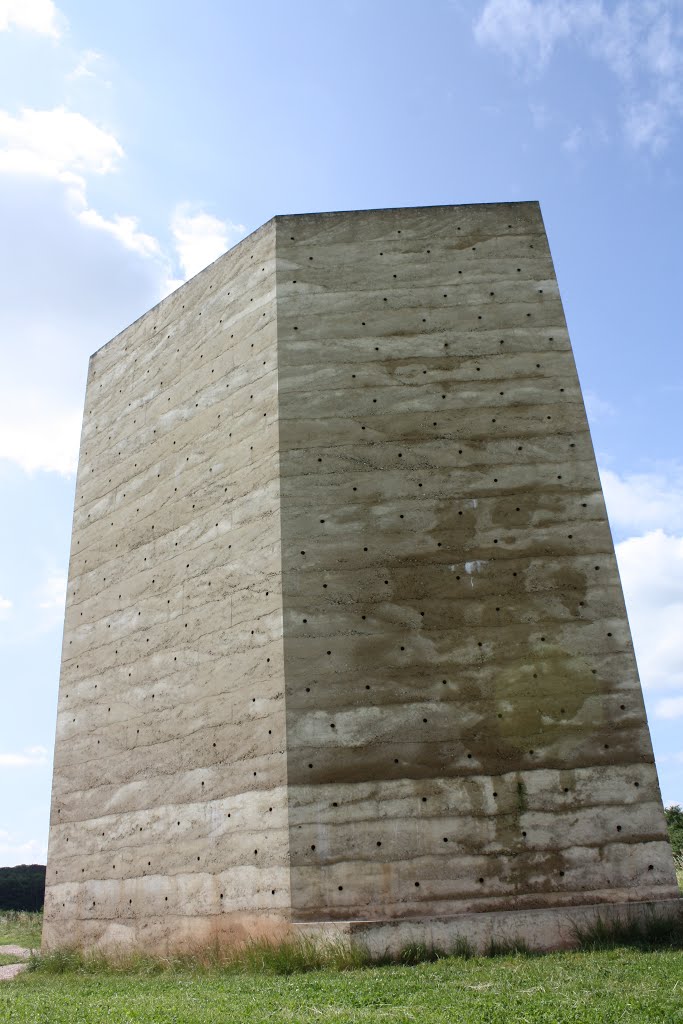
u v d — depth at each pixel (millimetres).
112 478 18312
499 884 11555
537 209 16234
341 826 11898
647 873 11617
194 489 15984
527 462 14148
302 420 14531
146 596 16234
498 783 12102
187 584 15383
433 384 14719
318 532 13719
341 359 14961
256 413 15125
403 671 12766
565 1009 6656
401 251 15836
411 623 13078
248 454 14984
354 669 12797
